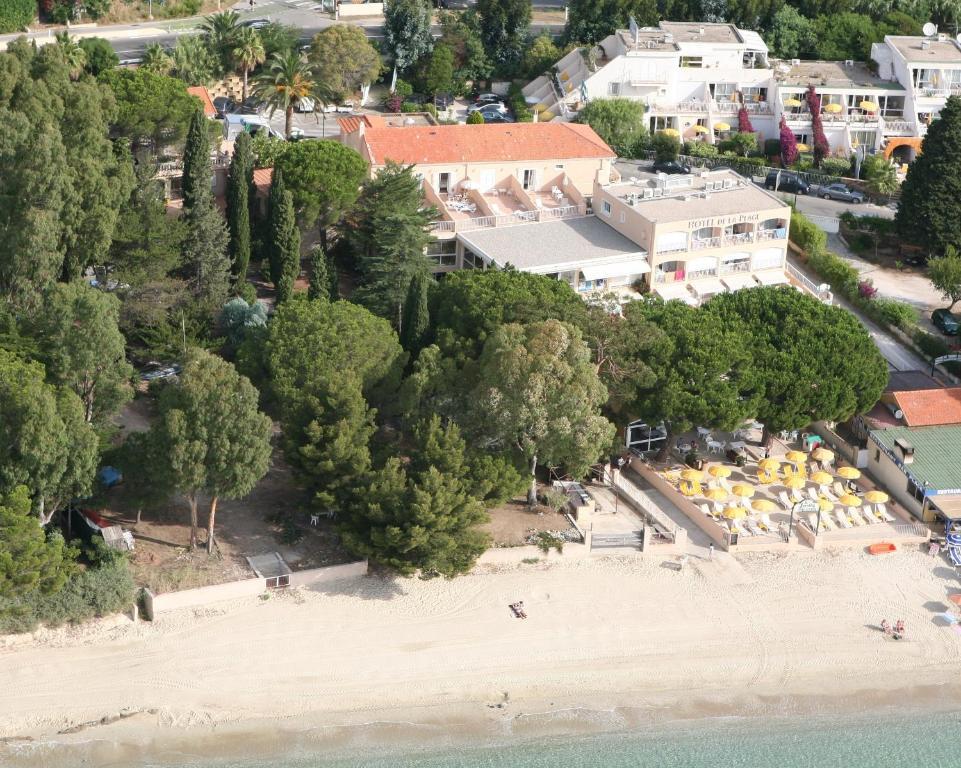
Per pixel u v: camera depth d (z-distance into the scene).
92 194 109.19
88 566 90.19
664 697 87.69
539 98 181.00
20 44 121.00
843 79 180.75
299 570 93.19
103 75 127.31
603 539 99.31
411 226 117.38
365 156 135.50
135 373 109.69
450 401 99.25
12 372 88.31
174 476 88.94
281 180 118.12
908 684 90.38
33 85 114.00
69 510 93.25
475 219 129.50
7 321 100.56
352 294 119.50
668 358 104.31
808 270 144.88
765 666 90.69
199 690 84.19
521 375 96.00
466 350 103.19
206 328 114.88
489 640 90.19
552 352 96.75
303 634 88.88
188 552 93.31
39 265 106.81
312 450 93.50
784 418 107.31
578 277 124.25
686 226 125.88
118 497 97.06
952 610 96.94
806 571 99.81
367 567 94.62
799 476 107.00
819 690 89.31
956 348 132.75
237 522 97.19
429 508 89.88
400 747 82.25
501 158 138.25
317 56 174.62
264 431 90.19
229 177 119.31
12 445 85.75
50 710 81.69
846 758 84.12
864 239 153.25
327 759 81.00
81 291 94.94
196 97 137.00
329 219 125.94
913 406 113.44
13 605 84.19
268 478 102.31
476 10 193.50
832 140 176.12
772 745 84.75
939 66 178.12
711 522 102.44
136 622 88.25
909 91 177.75
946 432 112.06
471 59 186.62
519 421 95.56
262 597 91.44
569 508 103.06
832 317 110.69
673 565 99.06
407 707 84.94
